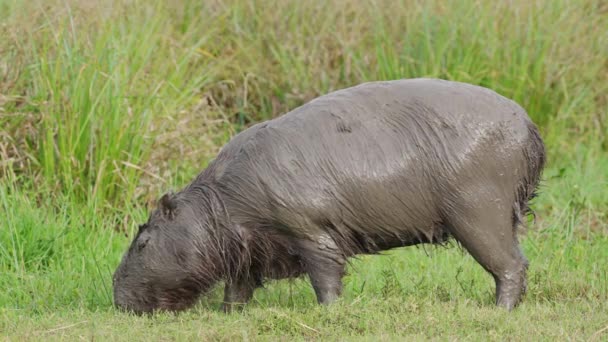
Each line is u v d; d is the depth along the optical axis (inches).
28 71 1337.4
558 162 1542.8
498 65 1550.2
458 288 1039.0
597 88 1626.5
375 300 933.2
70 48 1318.9
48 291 1068.5
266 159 920.3
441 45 1533.0
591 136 1594.5
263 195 919.7
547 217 1344.7
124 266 971.9
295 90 1544.0
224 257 949.8
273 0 1615.4
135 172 1309.1
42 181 1290.6
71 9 1375.5
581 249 1189.1
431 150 897.5
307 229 914.1
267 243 942.4
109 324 920.9
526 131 914.1
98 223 1235.2
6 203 1180.5
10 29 1350.9
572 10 1633.9
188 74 1481.3
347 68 1540.4
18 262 1150.3
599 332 823.1
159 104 1357.0
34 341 864.3
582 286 1022.4
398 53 1569.9
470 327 853.8
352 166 900.6
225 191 941.8
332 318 876.6
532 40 1569.9
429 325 861.2
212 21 1608.0
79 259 1154.0
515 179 910.4
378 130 904.9
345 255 930.1
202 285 965.2
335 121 911.7
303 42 1593.3
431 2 1568.7
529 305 940.0
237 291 989.8
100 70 1310.3
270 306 984.3
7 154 1305.4
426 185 902.4
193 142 1382.9
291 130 921.5
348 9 1611.7
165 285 960.3
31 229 1178.0
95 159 1291.8
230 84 1571.1
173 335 865.5
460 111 901.2
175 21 1593.3
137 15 1443.2
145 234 964.6
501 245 910.4
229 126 1519.4
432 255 1173.7
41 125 1302.9
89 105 1284.4
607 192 1429.6
